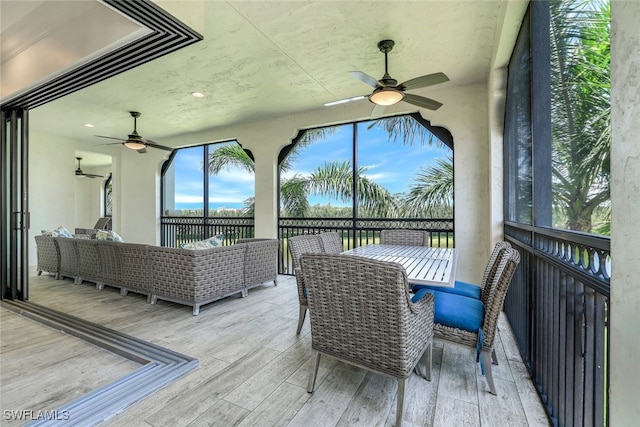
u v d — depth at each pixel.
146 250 3.66
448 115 4.18
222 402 1.77
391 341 1.54
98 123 5.79
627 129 0.69
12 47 3.08
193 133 6.45
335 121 4.99
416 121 4.60
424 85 2.92
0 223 3.74
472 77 3.86
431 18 2.66
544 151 1.95
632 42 0.67
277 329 2.89
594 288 1.09
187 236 6.81
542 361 1.84
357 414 1.67
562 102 1.62
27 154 3.70
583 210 1.37
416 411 1.69
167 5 1.96
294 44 3.07
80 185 10.26
